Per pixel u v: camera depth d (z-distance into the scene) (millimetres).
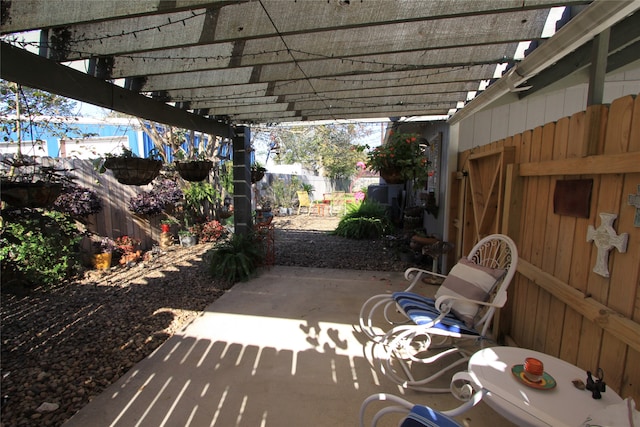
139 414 1812
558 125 1891
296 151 16219
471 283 2197
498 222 2562
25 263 3186
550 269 1956
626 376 1376
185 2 1543
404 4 1638
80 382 2092
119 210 5074
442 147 4648
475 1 1562
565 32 1640
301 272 4414
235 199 4773
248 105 3514
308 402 1899
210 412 1823
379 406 1864
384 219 7242
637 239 1319
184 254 5258
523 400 1189
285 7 1762
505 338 2490
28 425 1733
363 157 15414
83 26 2029
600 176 1534
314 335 2672
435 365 2271
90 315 3062
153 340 2611
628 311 1357
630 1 1281
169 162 6145
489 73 2619
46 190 2316
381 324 2857
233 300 3410
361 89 2961
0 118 3877
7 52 1854
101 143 8047
